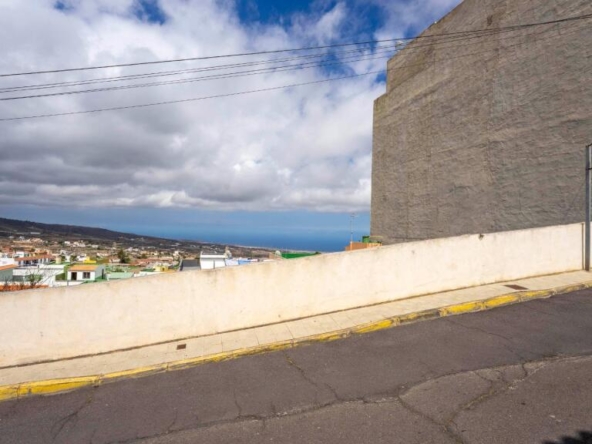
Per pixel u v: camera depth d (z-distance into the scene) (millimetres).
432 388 3764
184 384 4441
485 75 11258
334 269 6453
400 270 6785
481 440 2887
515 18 10305
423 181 13984
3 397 4559
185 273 5898
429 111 13742
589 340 4637
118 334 5637
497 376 3885
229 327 6008
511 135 10305
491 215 10859
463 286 7160
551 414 3152
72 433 3570
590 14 8414
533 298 6441
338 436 3115
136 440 3346
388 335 5379
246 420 3498
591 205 8078
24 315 5387
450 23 12805
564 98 8922
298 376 4355
